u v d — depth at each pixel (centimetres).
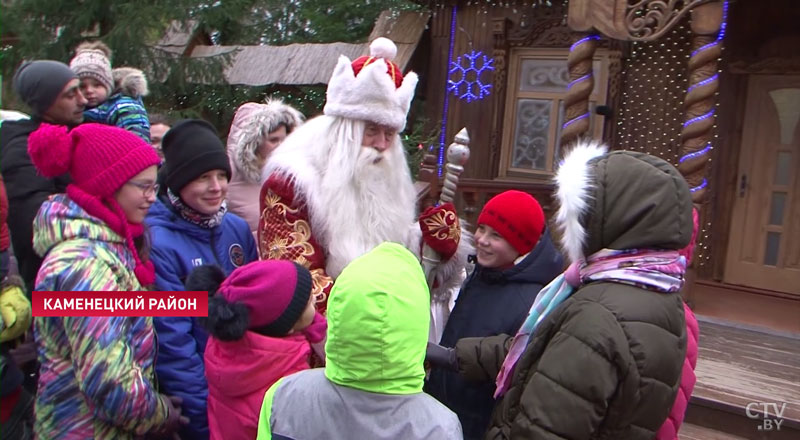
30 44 615
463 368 188
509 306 199
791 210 567
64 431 163
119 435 168
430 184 314
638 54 581
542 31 622
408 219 236
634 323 136
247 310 157
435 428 133
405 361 135
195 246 200
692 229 146
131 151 169
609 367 133
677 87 568
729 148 585
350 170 211
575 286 158
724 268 595
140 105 327
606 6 449
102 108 317
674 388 141
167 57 680
